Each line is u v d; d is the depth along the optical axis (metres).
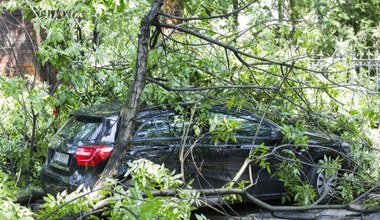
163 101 6.79
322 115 7.04
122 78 7.70
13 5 7.96
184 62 6.91
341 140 7.38
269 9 8.45
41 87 7.91
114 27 7.81
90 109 6.91
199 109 6.69
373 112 7.34
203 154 6.83
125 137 5.00
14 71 10.12
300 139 6.50
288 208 5.74
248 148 7.11
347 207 6.29
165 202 4.34
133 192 4.09
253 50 7.66
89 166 6.27
